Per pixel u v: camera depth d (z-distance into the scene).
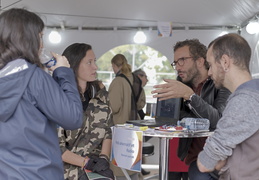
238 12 5.78
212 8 5.89
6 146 1.43
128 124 2.49
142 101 4.66
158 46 7.07
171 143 3.23
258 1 4.82
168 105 2.65
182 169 3.22
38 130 1.44
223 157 1.58
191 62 2.64
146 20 6.77
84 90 2.63
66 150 2.43
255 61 5.70
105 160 2.48
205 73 2.66
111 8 6.19
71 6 6.10
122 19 6.75
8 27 1.49
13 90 1.40
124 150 2.29
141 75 5.77
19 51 1.47
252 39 5.80
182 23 6.78
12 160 1.42
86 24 7.05
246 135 1.52
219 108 2.43
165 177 2.44
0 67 1.44
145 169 5.51
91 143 2.58
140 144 2.19
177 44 2.74
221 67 1.71
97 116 2.62
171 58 7.04
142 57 13.67
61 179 1.52
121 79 4.38
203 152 1.66
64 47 7.11
